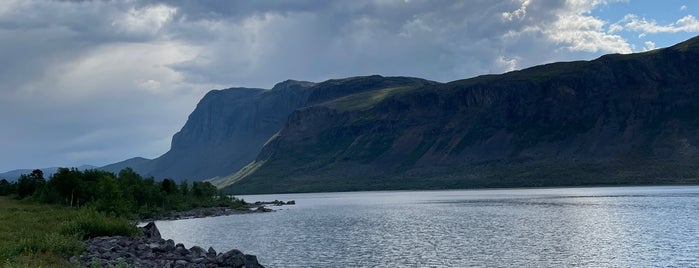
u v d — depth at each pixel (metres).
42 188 175.75
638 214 150.00
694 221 124.69
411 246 93.81
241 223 154.25
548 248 88.69
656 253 80.81
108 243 58.28
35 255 46.62
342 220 159.25
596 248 87.56
